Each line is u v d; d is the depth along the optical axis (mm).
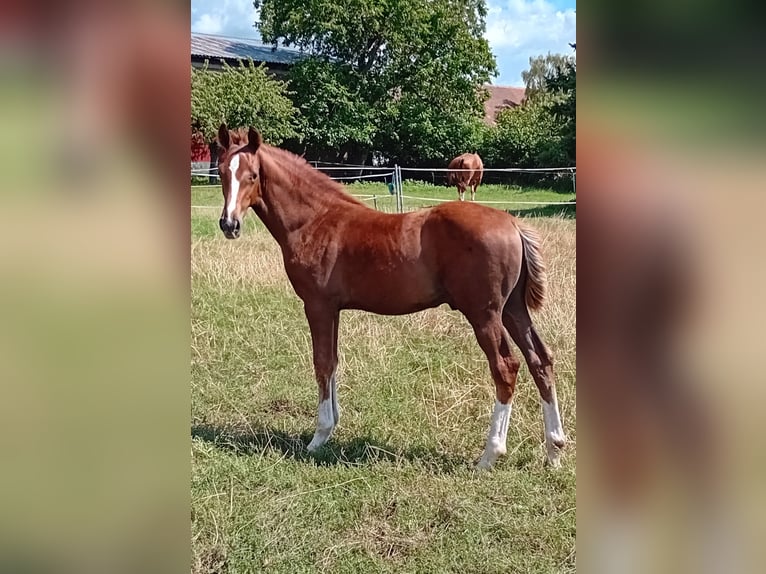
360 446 3416
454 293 3230
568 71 16656
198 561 2350
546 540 2508
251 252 6656
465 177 12727
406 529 2621
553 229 7281
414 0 23391
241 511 2686
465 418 3654
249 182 3359
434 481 2955
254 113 18812
